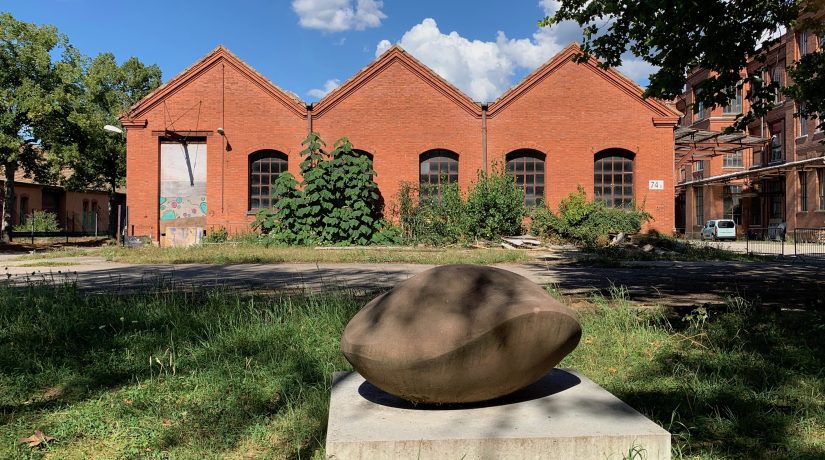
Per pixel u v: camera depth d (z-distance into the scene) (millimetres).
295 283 10719
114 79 39062
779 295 9172
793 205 35312
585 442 2516
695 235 44781
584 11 8508
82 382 4473
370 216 23375
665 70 8195
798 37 35812
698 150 33188
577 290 9703
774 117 40062
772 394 4109
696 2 7301
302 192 22516
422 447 2475
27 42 27719
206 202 23781
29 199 42344
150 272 13258
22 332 5844
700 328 6066
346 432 2568
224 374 4609
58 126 28078
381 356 2750
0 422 3703
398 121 23828
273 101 23844
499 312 2719
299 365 4844
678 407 3852
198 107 23719
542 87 23734
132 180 23672
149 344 5512
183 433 3541
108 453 3312
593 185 23719
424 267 14562
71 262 16812
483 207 22156
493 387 2807
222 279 11492
